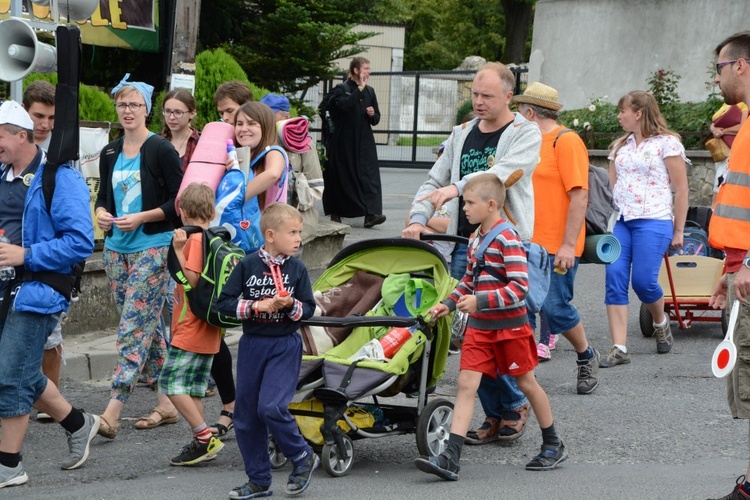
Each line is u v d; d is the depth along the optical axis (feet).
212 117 45.52
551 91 29.76
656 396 29.04
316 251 46.75
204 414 27.43
